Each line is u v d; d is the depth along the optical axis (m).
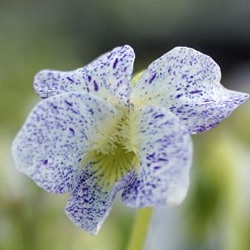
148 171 0.08
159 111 0.08
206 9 0.39
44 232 0.14
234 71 0.37
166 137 0.08
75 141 0.08
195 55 0.09
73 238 0.14
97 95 0.09
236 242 0.14
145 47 0.41
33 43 0.30
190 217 0.15
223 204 0.14
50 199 0.15
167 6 0.40
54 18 0.37
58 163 0.08
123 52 0.09
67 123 0.08
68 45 0.33
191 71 0.09
